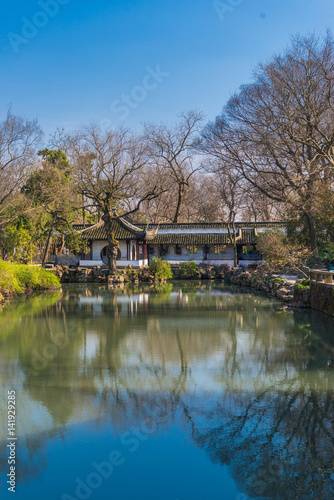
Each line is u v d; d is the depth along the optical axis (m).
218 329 18.05
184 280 45.94
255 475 7.04
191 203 75.00
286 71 29.09
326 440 8.03
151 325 19.11
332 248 33.47
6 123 38.38
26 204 42.16
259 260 48.59
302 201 31.92
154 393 10.42
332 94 28.84
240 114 32.59
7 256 47.12
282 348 14.55
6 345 15.40
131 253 48.38
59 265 45.12
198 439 8.11
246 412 9.24
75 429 8.59
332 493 6.55
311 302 22.78
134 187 47.06
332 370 12.03
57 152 50.59
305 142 30.05
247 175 37.28
